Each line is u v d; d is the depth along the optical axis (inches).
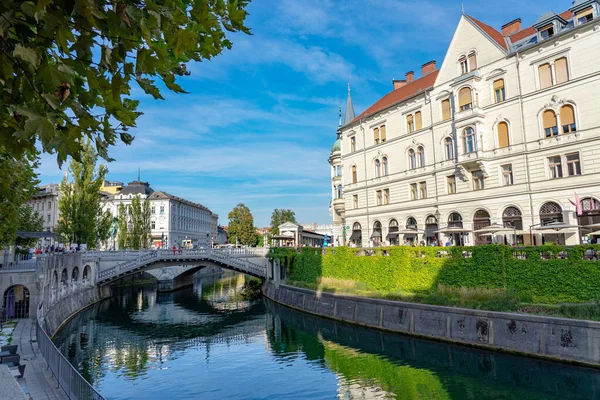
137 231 2600.9
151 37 118.6
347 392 709.9
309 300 1434.5
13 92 114.9
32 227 1838.1
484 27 1475.1
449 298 980.6
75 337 1200.8
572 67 1153.4
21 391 241.9
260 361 932.0
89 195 1942.7
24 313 1188.5
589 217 1104.2
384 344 984.3
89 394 374.0
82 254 1697.8
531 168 1230.9
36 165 427.2
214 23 133.2
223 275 3826.3
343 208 2078.0
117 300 1941.4
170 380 812.0
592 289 787.4
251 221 3779.5
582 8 1149.7
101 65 122.2
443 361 831.1
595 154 1093.8
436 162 1521.9
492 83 1350.9
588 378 664.4
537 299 858.1
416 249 1136.8
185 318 1478.8
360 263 1334.9
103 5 111.4
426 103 1587.1
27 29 110.5
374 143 1857.8
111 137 143.2
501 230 1127.6
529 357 759.1
